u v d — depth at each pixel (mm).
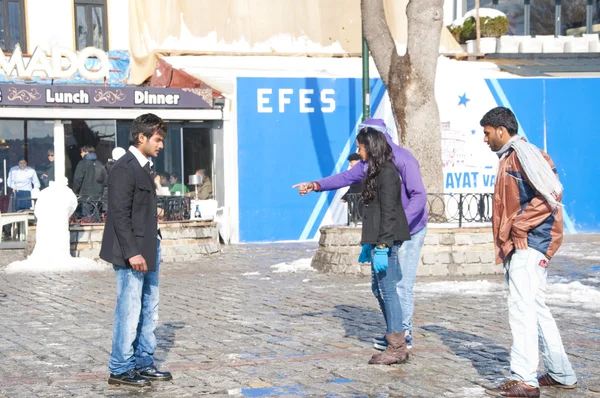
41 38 24250
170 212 19469
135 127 7391
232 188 23281
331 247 15922
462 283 13875
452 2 28062
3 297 13062
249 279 15031
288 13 25703
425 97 16344
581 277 14742
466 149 24375
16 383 7543
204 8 25156
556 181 6797
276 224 23562
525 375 6816
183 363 8227
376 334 9516
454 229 15336
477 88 24453
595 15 28844
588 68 25781
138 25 24703
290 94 23609
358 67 24531
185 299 12617
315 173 23828
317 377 7570
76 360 8461
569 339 9070
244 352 8680
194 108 22625
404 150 8414
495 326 9883
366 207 7949
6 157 22125
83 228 18344
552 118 24891
